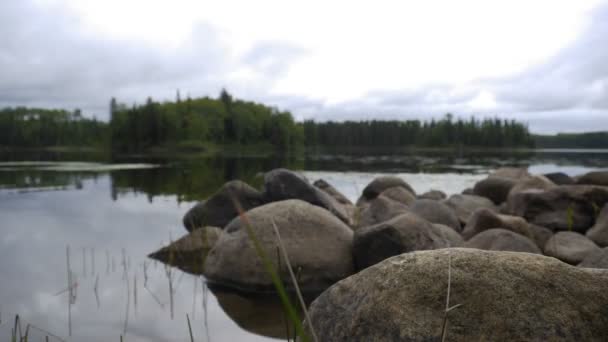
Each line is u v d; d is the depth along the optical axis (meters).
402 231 5.21
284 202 5.92
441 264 2.41
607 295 2.21
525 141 99.94
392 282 2.44
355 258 5.43
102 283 5.11
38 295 4.68
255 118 102.62
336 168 28.75
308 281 5.15
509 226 6.71
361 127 116.88
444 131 106.00
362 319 2.40
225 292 4.90
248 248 5.25
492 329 2.13
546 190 8.55
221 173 23.81
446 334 2.15
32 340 3.55
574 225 7.94
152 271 5.64
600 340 2.08
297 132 103.00
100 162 34.31
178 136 85.06
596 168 27.59
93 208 10.87
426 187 17.59
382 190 12.16
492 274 2.30
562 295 2.20
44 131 98.69
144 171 24.44
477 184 11.86
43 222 8.95
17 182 17.17
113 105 92.06
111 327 3.86
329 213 5.98
